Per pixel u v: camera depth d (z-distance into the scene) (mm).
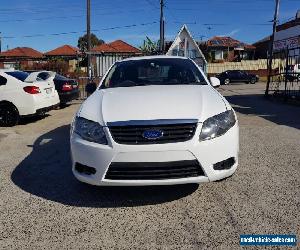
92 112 3746
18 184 4445
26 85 8812
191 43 33625
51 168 5086
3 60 30984
